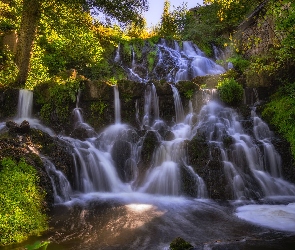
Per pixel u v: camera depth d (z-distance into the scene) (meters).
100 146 8.30
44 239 4.36
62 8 10.90
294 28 7.23
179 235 4.59
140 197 6.82
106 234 4.59
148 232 4.70
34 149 6.61
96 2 10.62
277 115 8.83
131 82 10.42
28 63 10.76
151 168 7.65
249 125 9.07
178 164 7.45
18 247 4.06
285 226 4.98
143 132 8.48
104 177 7.49
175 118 10.38
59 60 13.48
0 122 9.53
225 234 4.64
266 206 6.20
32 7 10.43
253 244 4.24
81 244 4.20
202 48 19.05
